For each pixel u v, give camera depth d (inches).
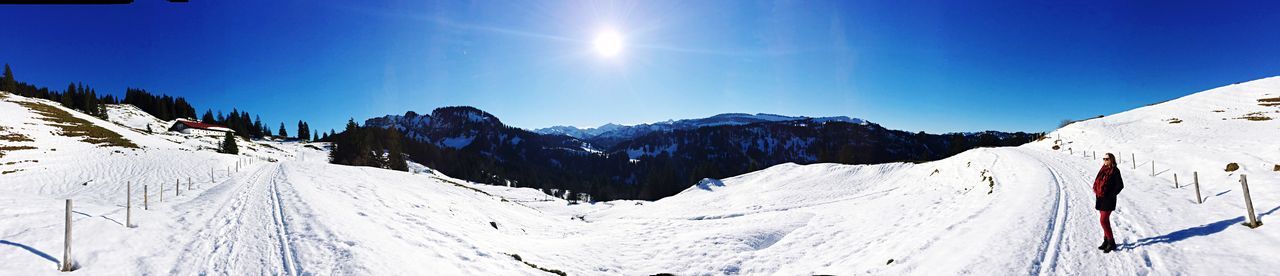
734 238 650.2
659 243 655.1
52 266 324.2
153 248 412.5
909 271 374.0
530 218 1153.4
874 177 1568.7
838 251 528.7
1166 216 433.7
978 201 745.6
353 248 410.0
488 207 1180.5
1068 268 312.2
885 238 558.6
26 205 478.6
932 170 1376.7
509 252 518.0
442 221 722.8
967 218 569.9
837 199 1242.6
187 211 649.0
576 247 633.0
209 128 4879.4
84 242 386.3
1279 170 595.5
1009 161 1144.2
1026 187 754.8
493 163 6747.1
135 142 2272.4
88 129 2436.0
